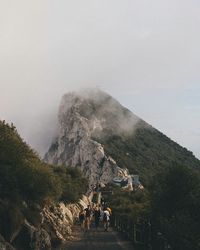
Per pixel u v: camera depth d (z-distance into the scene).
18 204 25.12
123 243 33.50
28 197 28.81
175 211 25.72
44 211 34.50
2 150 26.83
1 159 26.55
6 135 28.48
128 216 39.50
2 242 19.92
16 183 26.14
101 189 157.50
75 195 70.94
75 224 59.41
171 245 20.81
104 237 39.25
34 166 32.00
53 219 36.50
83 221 46.78
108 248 29.84
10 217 22.14
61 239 32.62
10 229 21.78
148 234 25.70
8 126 31.66
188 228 20.86
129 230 35.88
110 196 111.88
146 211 30.28
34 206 29.30
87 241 35.25
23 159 29.47
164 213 26.03
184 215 22.41
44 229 28.97
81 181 94.56
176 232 20.70
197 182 26.20
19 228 22.94
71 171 94.44
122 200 82.06
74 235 40.53
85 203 90.31
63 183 68.62
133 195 88.12
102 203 118.31
